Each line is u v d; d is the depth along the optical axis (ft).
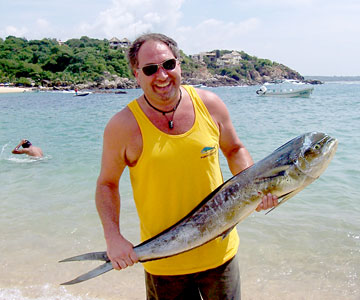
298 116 73.10
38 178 29.30
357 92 205.67
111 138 8.50
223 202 8.35
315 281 13.93
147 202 8.61
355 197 22.47
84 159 35.91
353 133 47.21
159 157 8.14
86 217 20.56
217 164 8.82
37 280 14.42
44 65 404.16
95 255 8.57
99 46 458.09
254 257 15.78
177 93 8.28
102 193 8.80
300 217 19.72
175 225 8.40
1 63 372.99
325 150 7.87
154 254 8.41
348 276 14.15
